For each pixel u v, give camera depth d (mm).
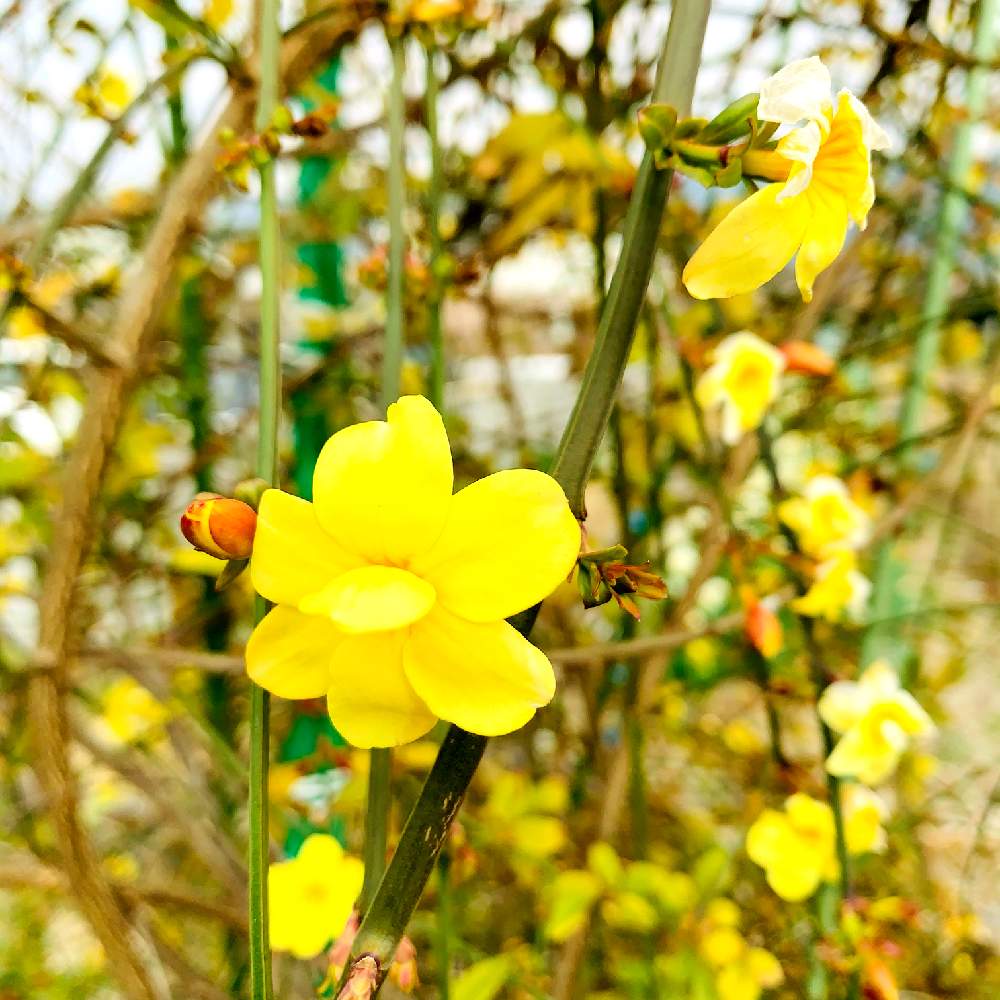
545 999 365
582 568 184
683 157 179
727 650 496
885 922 353
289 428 556
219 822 410
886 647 469
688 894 360
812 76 176
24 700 453
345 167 464
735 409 364
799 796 353
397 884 181
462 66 445
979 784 599
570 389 677
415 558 172
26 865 469
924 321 467
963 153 451
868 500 465
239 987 389
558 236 547
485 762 570
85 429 319
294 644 178
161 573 523
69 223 426
